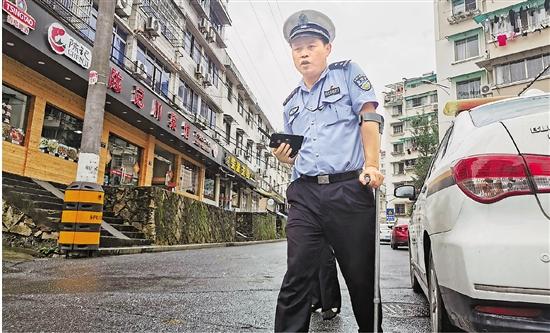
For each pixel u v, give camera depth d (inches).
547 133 62.6
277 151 75.8
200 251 366.9
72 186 249.3
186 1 660.7
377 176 64.9
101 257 251.8
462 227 63.7
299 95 80.0
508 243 58.1
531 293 55.9
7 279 153.2
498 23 678.5
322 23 77.7
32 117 360.5
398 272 235.5
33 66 343.6
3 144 334.0
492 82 677.9
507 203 60.9
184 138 575.8
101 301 118.4
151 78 558.3
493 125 67.9
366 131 68.1
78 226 244.7
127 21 507.5
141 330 91.4
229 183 917.8
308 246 68.1
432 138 813.2
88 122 261.6
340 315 118.3
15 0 281.1
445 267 67.2
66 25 334.3
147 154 545.6
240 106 977.5
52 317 98.8
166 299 125.6
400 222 558.6
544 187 59.6
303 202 70.6
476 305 59.4
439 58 837.2
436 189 78.5
